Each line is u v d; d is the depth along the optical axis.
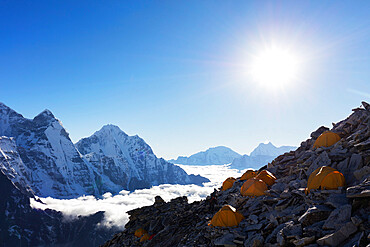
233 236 15.02
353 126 21.23
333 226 9.73
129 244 33.00
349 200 10.88
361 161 13.90
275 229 12.55
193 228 22.09
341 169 14.94
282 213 14.31
